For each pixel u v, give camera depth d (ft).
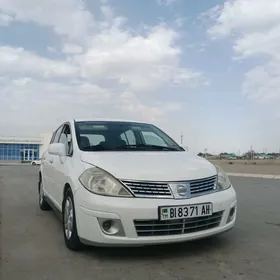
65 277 10.05
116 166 11.76
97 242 10.96
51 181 17.48
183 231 11.15
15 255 12.07
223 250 12.59
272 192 31.14
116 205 10.74
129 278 9.95
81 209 11.38
